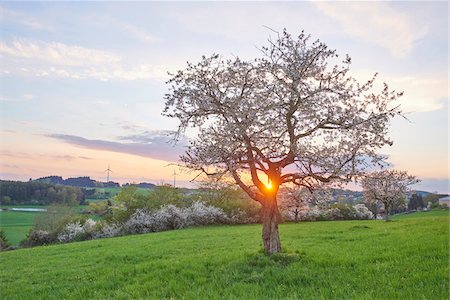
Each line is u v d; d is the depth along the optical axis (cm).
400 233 2631
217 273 1577
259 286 1312
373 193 5034
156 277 1589
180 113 1889
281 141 1873
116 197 6944
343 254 1795
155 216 6066
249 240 2905
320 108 1780
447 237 2105
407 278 1244
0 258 3077
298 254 1731
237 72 1855
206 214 6203
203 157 1831
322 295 1151
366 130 1714
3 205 9581
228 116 1809
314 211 6794
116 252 2656
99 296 1413
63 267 2212
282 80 1739
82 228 6156
